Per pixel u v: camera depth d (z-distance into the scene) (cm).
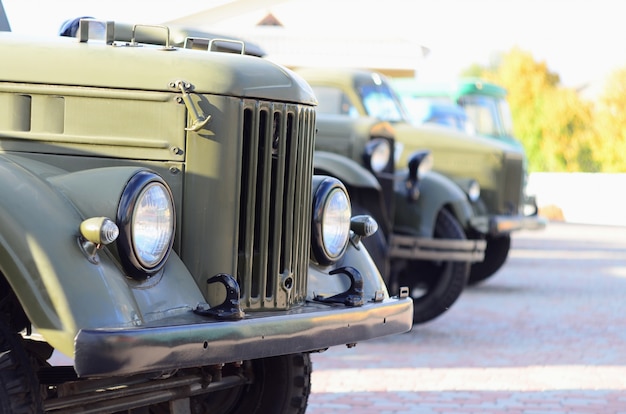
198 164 432
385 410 670
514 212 1316
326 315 439
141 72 433
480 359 859
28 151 438
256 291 448
